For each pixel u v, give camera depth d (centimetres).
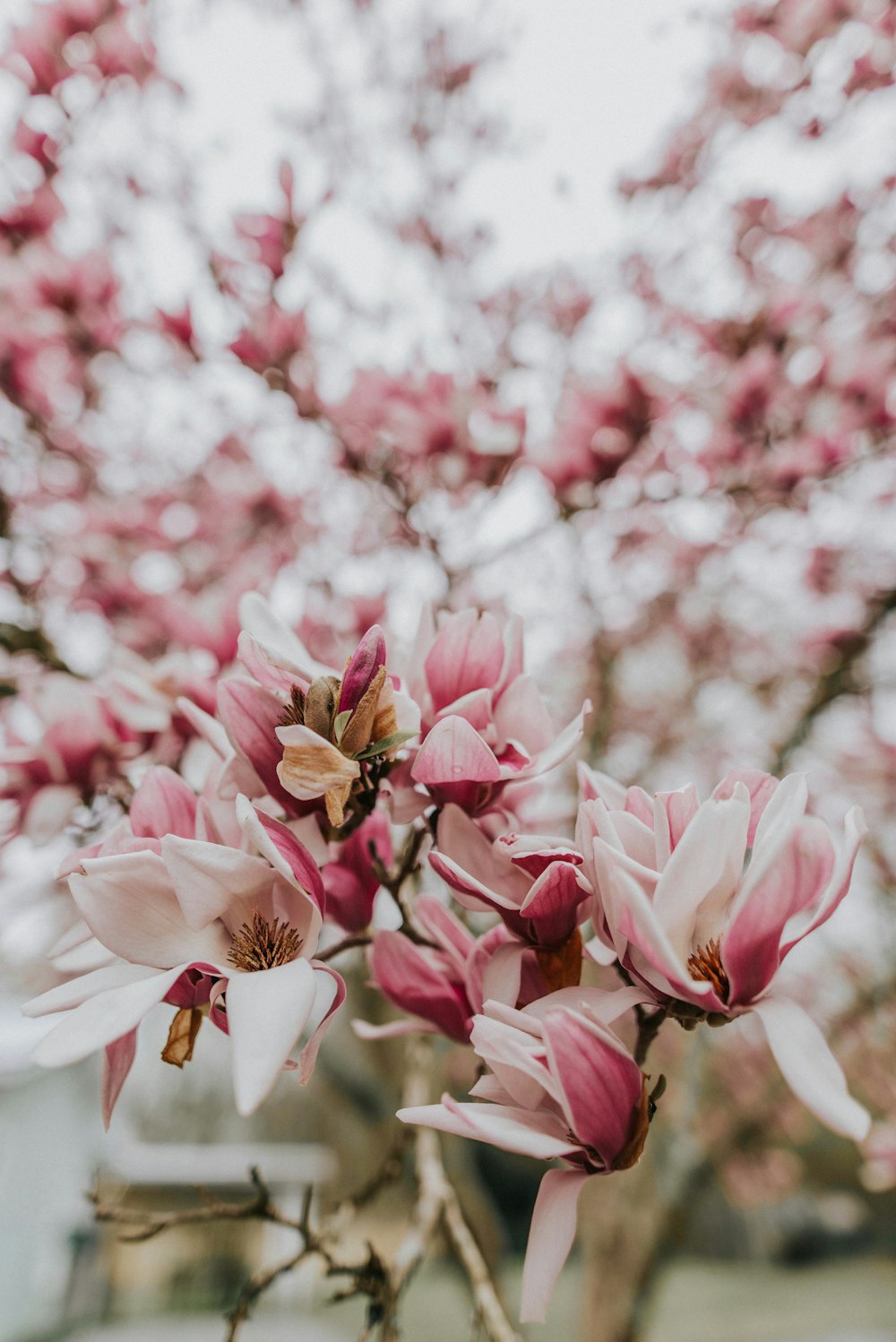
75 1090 507
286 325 128
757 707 241
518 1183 605
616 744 244
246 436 186
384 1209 444
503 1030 39
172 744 66
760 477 148
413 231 204
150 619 143
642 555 207
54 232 137
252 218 122
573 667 248
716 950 40
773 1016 38
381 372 136
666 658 257
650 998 40
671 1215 191
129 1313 561
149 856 40
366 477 138
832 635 177
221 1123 689
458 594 141
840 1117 34
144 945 40
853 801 244
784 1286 732
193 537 187
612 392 129
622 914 38
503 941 46
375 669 42
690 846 38
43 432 153
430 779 45
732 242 188
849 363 141
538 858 42
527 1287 36
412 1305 557
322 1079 206
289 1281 588
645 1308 200
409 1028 50
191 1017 41
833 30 158
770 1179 393
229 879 40
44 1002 39
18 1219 439
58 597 154
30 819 68
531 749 47
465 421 131
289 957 41
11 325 139
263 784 45
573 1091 37
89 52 137
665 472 155
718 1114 257
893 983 209
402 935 50
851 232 177
